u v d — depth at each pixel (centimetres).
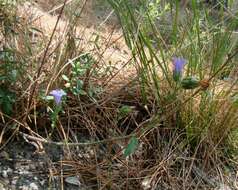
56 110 57
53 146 64
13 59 64
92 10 111
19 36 69
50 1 103
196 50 72
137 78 69
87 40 79
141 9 70
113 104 70
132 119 70
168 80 68
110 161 63
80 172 62
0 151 61
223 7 75
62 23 90
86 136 67
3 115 61
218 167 70
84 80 68
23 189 58
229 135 73
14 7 72
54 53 70
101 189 61
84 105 67
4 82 62
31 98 62
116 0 67
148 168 66
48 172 61
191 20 76
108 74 74
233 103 70
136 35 66
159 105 68
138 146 67
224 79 73
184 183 66
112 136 67
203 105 70
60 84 66
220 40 71
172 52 72
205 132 70
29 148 62
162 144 68
